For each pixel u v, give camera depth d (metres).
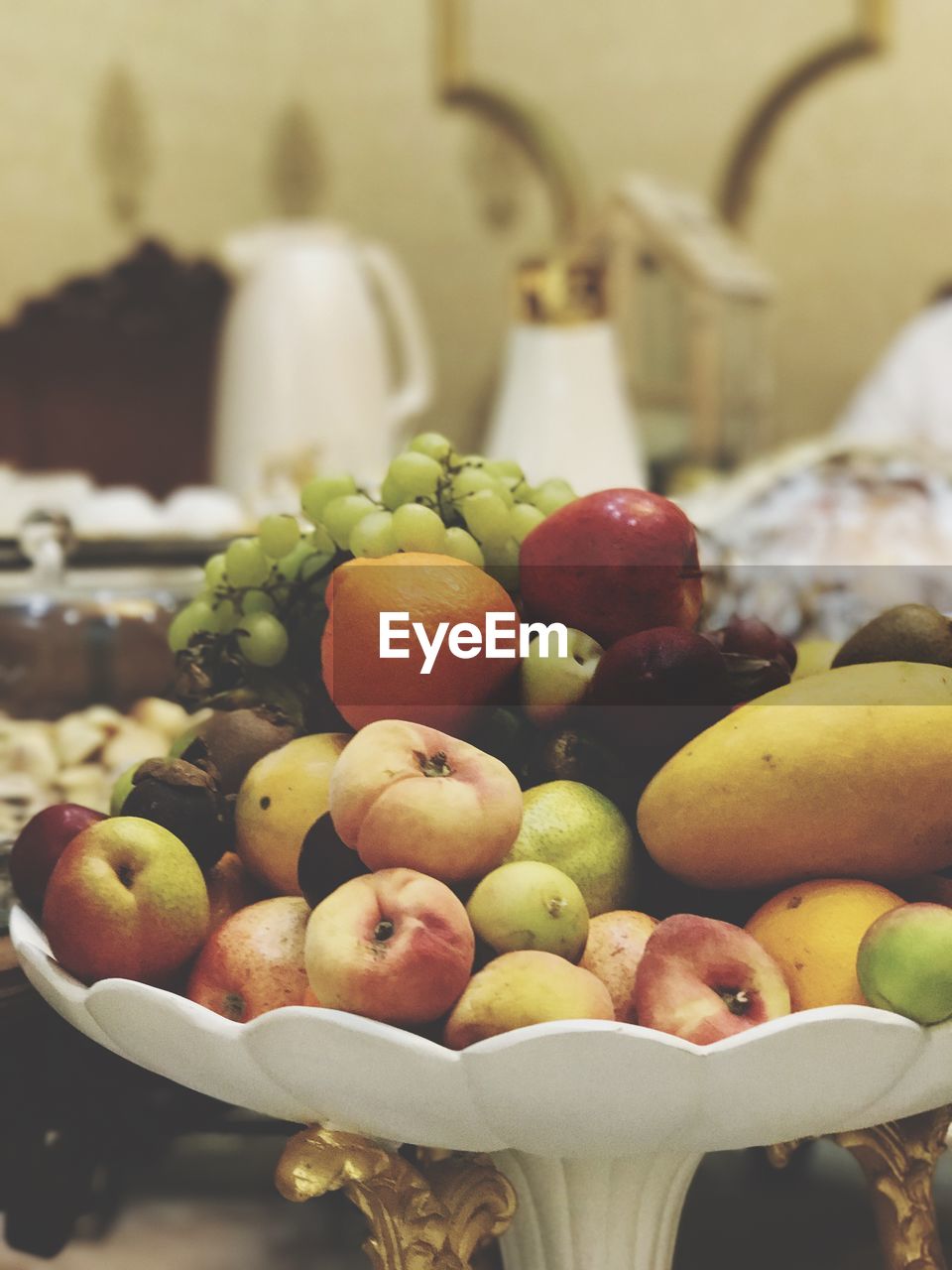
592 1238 0.72
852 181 4.32
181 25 4.18
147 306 3.32
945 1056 0.62
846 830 0.66
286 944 0.68
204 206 4.29
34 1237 0.88
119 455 3.31
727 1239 1.65
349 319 2.54
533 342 1.70
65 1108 0.88
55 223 3.97
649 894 0.70
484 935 0.63
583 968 0.64
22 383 3.24
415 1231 0.67
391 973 0.61
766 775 0.65
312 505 0.79
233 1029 0.62
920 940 0.60
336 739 0.73
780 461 1.73
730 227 4.40
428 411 4.55
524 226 4.51
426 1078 0.60
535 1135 0.61
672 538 0.72
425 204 4.54
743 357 3.04
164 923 0.68
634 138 4.43
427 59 4.48
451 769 0.66
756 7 4.31
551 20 4.42
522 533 0.75
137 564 1.37
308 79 4.46
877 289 4.34
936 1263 0.76
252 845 0.72
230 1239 1.73
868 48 4.23
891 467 1.72
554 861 0.67
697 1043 0.61
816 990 0.64
